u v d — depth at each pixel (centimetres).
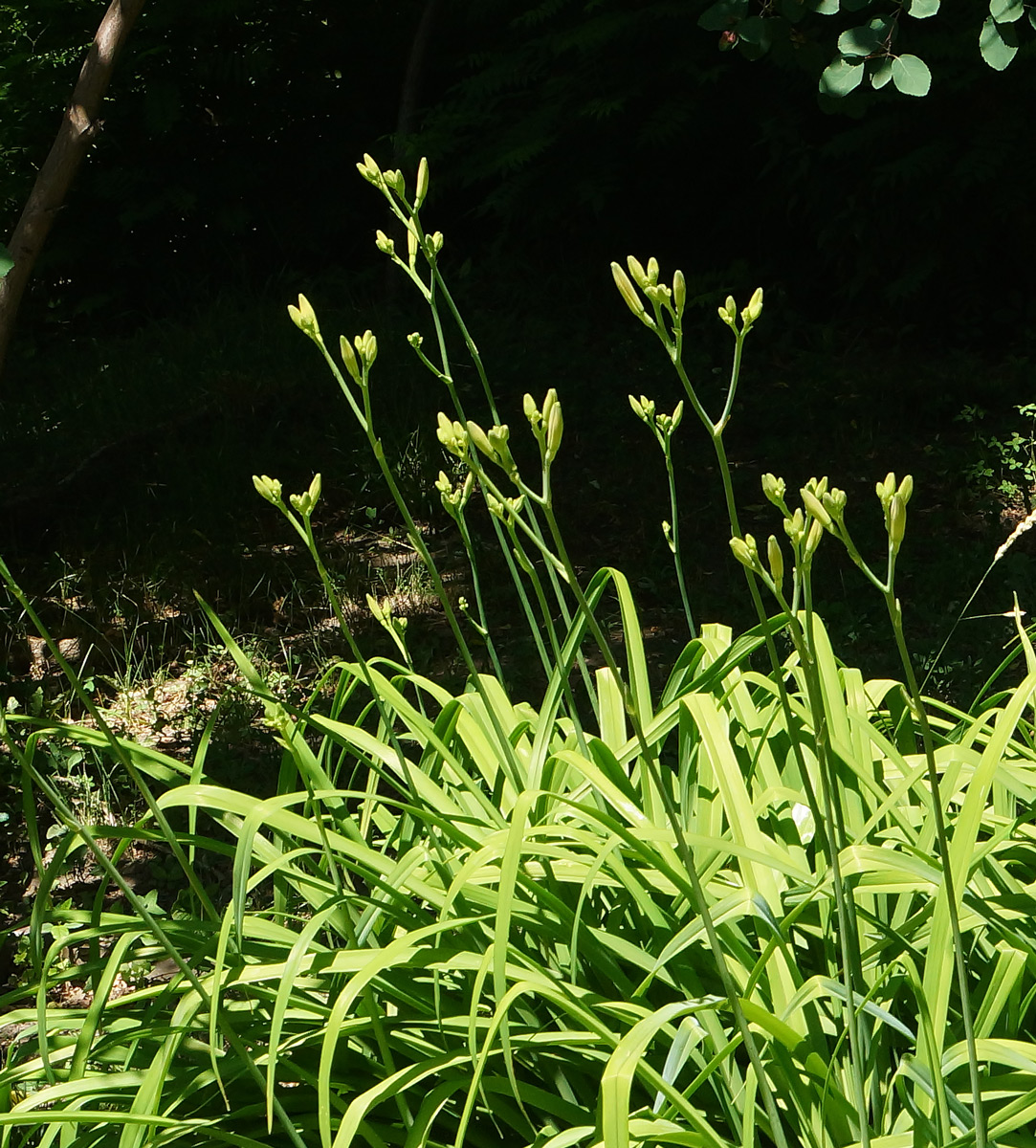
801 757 154
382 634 493
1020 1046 154
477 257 999
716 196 952
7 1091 178
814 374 761
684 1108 147
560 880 195
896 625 117
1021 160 808
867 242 858
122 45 331
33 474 623
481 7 1005
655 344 827
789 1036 158
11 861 359
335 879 181
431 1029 181
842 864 170
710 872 183
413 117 1008
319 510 614
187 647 486
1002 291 862
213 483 610
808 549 122
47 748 399
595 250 947
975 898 167
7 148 970
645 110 923
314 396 711
